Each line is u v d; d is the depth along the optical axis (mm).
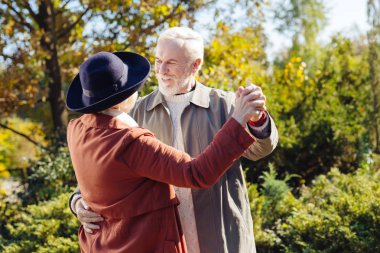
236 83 7156
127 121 2035
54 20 7434
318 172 6953
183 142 2436
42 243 4301
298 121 7207
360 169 5883
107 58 1997
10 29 6812
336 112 7113
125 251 1971
